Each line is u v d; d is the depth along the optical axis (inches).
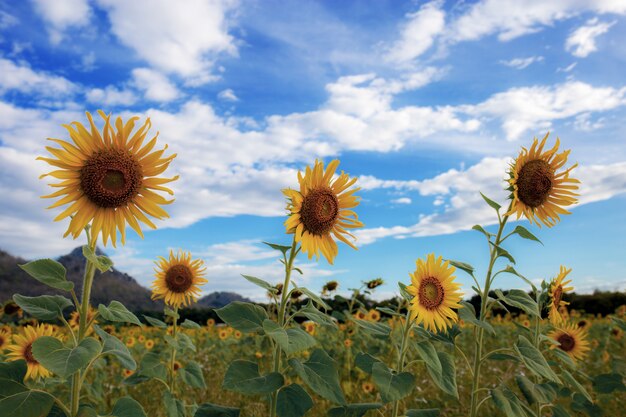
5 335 55.3
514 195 38.1
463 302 38.1
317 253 30.0
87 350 22.2
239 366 27.0
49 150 25.4
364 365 29.5
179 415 41.0
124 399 26.0
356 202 32.3
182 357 78.5
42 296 26.3
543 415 52.7
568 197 39.7
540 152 39.6
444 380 30.2
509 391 33.4
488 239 37.0
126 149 27.0
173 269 50.8
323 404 56.0
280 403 25.7
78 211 26.2
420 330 34.6
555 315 42.3
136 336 100.0
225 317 27.6
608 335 87.8
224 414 28.0
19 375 24.1
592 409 43.0
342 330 77.7
